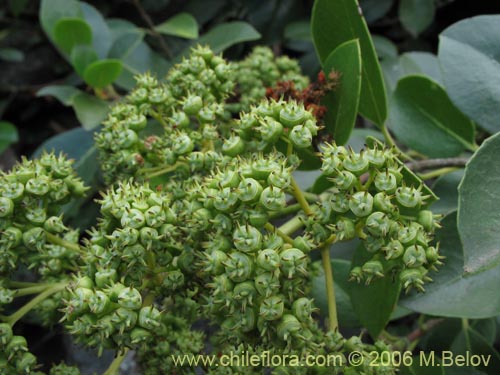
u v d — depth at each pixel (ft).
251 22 0.72
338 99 0.44
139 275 0.34
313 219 0.35
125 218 0.34
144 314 0.33
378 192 0.35
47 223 0.38
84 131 0.63
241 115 0.37
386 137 0.48
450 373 0.47
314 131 0.36
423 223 0.34
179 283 0.35
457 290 0.38
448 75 0.43
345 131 0.44
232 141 0.37
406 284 0.33
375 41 0.69
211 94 0.44
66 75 0.86
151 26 0.75
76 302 0.33
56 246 0.39
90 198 0.65
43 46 0.87
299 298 0.34
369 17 0.71
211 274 0.34
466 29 0.44
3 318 0.38
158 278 0.36
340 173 0.34
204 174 0.40
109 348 0.34
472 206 0.31
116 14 0.79
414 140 0.51
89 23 0.67
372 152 0.34
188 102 0.41
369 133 0.57
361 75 0.47
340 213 0.34
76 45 0.63
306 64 0.70
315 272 0.44
